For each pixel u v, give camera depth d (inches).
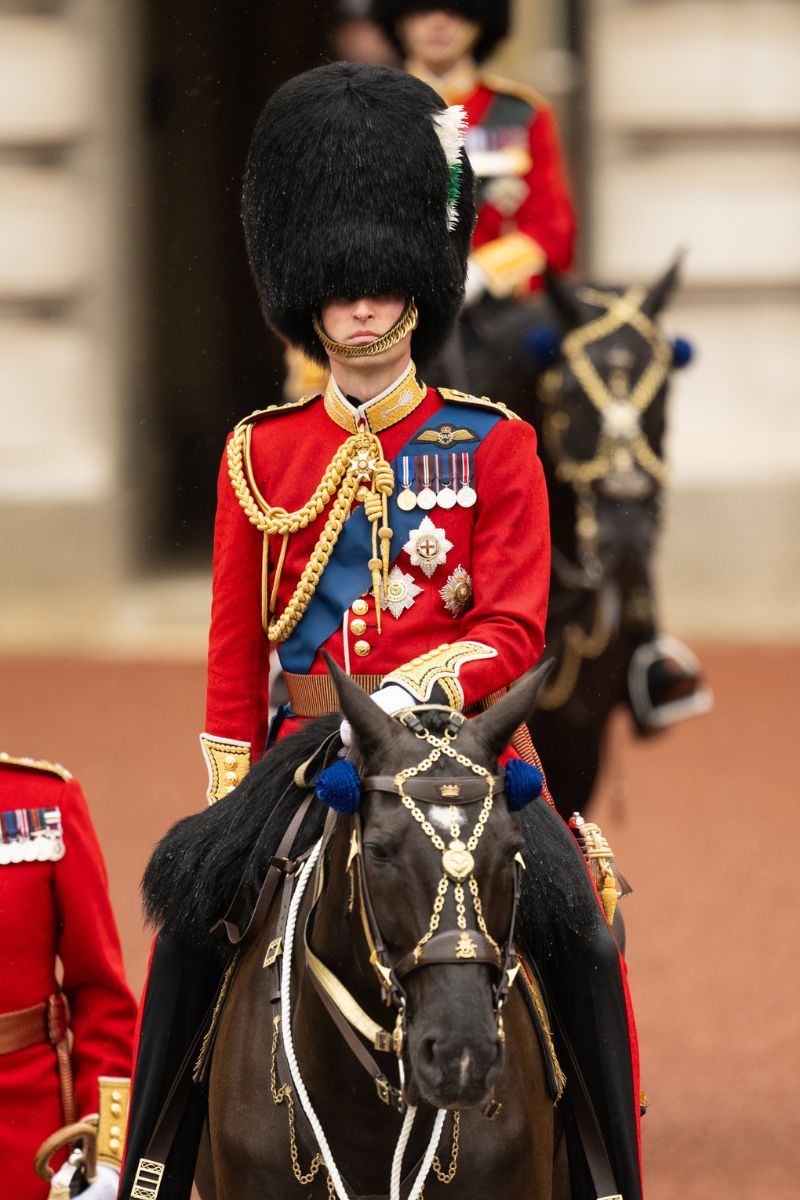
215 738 559.8
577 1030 534.9
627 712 1045.2
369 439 547.5
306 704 553.9
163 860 546.0
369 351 552.7
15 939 609.6
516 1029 512.7
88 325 2023.9
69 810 620.7
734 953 1140.5
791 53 2000.5
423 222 565.9
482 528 546.9
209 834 538.3
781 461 2009.1
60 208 2012.8
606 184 2021.4
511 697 467.8
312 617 551.8
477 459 548.7
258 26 2228.1
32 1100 610.2
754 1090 954.1
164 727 1640.0
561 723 908.0
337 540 548.4
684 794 1467.8
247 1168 510.9
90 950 617.9
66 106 2000.5
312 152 566.9
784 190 2011.6
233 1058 520.7
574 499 909.8
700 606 2010.3
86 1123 602.2
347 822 476.4
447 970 432.8
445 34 1125.1
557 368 913.5
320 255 562.6
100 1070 615.2
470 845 441.1
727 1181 845.2
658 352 924.0
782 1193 831.1
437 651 507.8
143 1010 545.3
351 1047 483.8
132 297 2101.4
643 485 902.4
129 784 1457.9
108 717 1676.9
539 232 1133.7
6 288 2015.3
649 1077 971.3
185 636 1998.0
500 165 1125.7
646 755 1579.7
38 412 2025.1
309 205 566.6
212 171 2251.5
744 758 1558.8
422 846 441.4
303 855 520.1
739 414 2030.0
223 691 561.0
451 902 437.1
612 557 894.4
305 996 498.0
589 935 527.2
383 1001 470.3
